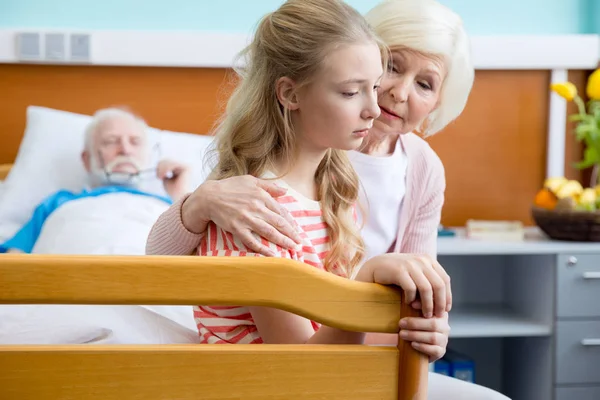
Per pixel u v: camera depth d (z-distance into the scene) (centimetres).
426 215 155
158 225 111
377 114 103
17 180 224
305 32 103
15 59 247
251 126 109
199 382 80
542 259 242
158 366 80
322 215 111
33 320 131
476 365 278
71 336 128
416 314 84
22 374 78
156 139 229
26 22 254
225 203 101
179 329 137
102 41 249
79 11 256
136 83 254
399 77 136
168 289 79
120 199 199
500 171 270
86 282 78
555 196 243
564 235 240
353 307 83
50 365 79
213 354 80
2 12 253
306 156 109
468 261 274
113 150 219
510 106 269
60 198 206
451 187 269
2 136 251
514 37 263
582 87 272
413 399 83
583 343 236
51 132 231
